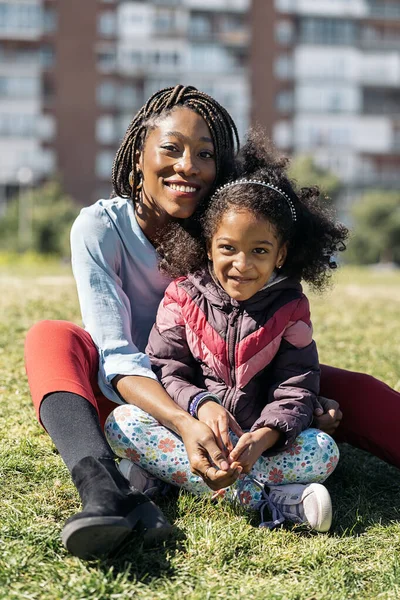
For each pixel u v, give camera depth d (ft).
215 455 7.15
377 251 138.82
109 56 161.07
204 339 8.15
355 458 9.79
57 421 7.34
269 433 7.50
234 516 7.73
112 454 7.21
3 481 8.29
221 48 162.50
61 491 8.09
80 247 8.71
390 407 8.61
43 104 159.84
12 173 159.63
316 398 8.29
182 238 8.51
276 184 8.32
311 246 8.48
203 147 8.65
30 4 157.79
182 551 6.89
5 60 158.61
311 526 7.46
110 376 8.03
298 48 164.66
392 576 6.60
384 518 7.94
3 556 6.56
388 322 21.89
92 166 161.07
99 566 6.45
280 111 165.27
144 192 8.92
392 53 166.81
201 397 7.73
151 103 8.98
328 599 6.23
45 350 7.93
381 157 170.40
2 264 67.31
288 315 8.12
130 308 8.95
